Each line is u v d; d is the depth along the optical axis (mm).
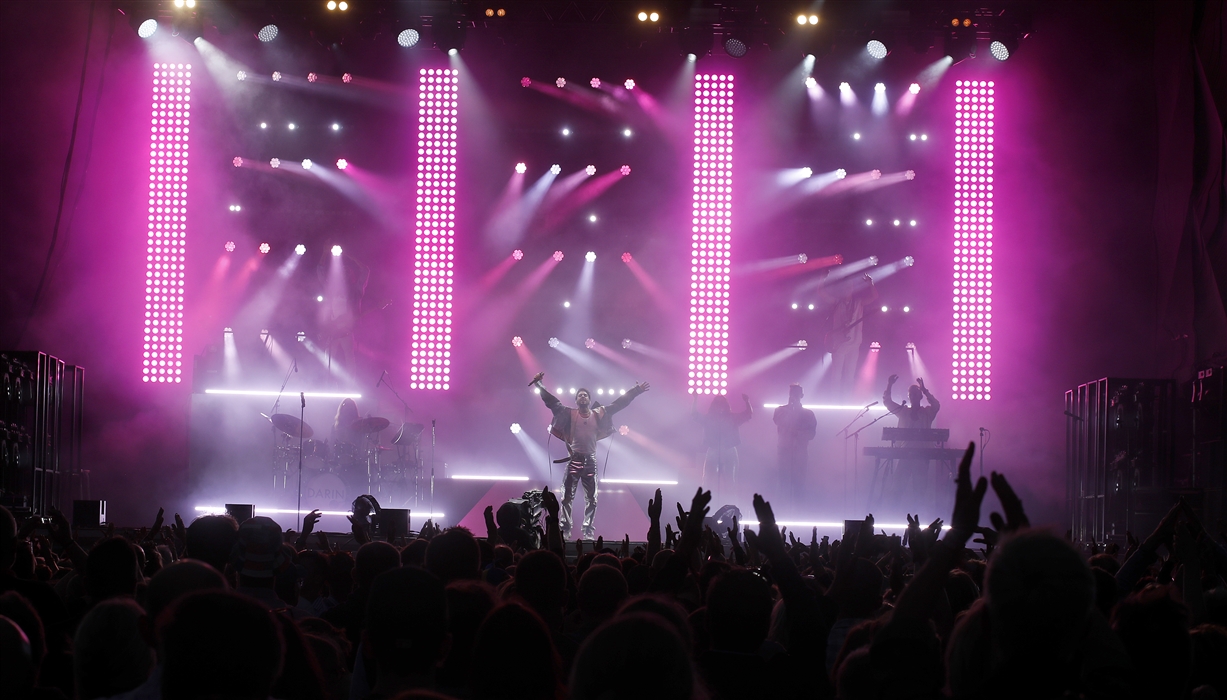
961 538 2836
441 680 3273
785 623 4395
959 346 19703
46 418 17828
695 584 5039
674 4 18609
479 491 19688
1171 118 18969
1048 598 2229
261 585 4129
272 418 17422
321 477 18188
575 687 2102
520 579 3980
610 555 5352
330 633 4211
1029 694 2221
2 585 4363
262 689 2197
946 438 17594
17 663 2723
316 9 18531
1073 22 20109
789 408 19016
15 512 15859
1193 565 4051
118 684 3109
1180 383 18391
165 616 2238
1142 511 16516
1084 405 19109
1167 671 2838
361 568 4570
